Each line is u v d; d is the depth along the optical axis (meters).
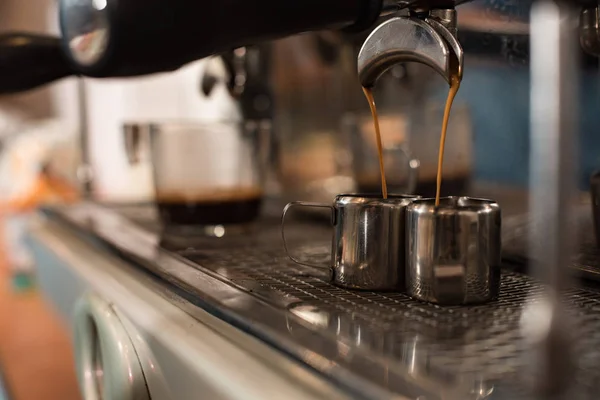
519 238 0.52
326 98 1.12
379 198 0.45
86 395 0.48
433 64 0.40
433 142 0.68
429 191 0.69
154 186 0.77
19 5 1.85
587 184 0.47
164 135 0.74
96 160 1.57
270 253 0.60
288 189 1.21
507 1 0.59
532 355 0.29
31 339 0.93
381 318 0.37
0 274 1.37
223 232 0.74
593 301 0.41
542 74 0.23
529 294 0.43
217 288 0.44
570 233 0.23
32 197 1.41
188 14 0.36
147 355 0.42
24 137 1.65
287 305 0.40
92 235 0.75
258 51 1.08
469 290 0.40
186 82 1.45
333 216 0.46
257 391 0.31
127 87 1.46
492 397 0.25
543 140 0.23
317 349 0.31
